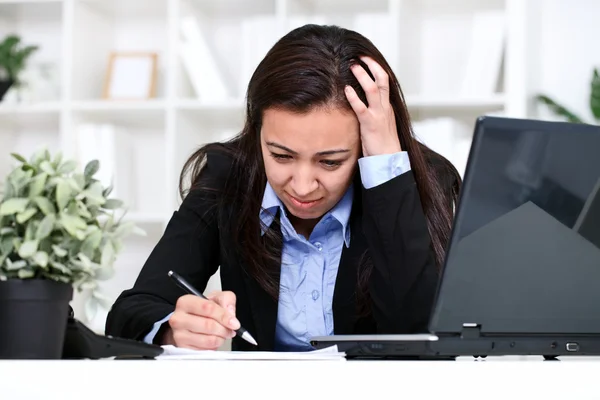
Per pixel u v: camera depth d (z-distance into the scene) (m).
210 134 4.24
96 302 1.34
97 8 4.20
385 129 1.76
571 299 1.30
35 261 1.23
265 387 1.05
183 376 1.06
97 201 1.33
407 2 3.89
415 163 1.90
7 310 1.23
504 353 1.31
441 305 1.27
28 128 4.40
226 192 2.04
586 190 1.27
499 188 1.24
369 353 1.37
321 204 1.82
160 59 4.27
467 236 1.24
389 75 1.87
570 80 3.98
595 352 1.34
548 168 1.25
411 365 1.06
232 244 2.01
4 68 4.11
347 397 1.05
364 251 1.95
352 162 1.79
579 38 3.97
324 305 1.98
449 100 3.77
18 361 1.08
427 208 1.90
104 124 4.23
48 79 4.21
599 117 3.84
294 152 1.73
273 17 4.05
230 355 1.36
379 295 1.74
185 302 1.65
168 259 2.01
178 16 4.01
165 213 3.93
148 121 4.25
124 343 1.35
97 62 4.24
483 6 3.97
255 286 1.98
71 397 1.06
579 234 1.28
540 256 1.27
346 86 1.72
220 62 4.14
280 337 2.01
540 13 4.00
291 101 1.70
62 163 1.34
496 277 1.27
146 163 4.25
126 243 4.10
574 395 1.07
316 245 1.99
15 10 4.26
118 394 1.06
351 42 1.82
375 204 1.71
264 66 1.79
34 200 1.26
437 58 4.01
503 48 3.85
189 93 4.15
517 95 3.73
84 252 1.29
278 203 1.95
